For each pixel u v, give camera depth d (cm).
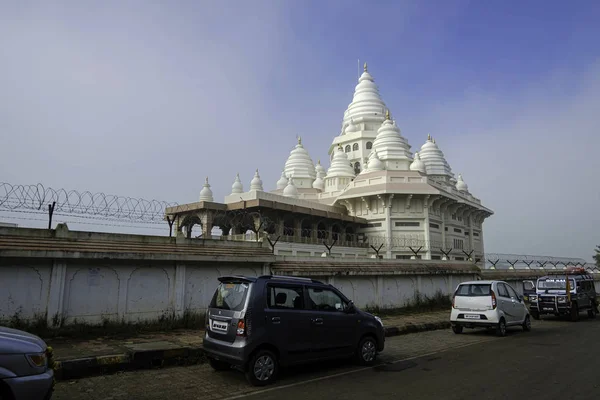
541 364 978
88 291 1158
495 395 717
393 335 1505
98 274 1181
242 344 769
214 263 1434
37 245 1068
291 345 832
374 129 6450
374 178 4822
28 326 1045
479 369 924
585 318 2219
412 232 4588
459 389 755
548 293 2089
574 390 747
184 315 1327
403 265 2253
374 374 878
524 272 3488
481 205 6350
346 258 1981
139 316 1240
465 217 5919
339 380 825
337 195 5272
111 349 950
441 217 4994
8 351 498
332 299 951
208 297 1405
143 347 976
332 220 4394
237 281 855
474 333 1572
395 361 1017
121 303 1212
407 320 1778
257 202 3531
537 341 1359
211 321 859
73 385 771
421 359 1044
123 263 1229
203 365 962
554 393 729
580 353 1128
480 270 2911
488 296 1488
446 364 981
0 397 489
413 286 2300
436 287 2478
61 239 1136
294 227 4125
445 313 2130
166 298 1305
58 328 1085
